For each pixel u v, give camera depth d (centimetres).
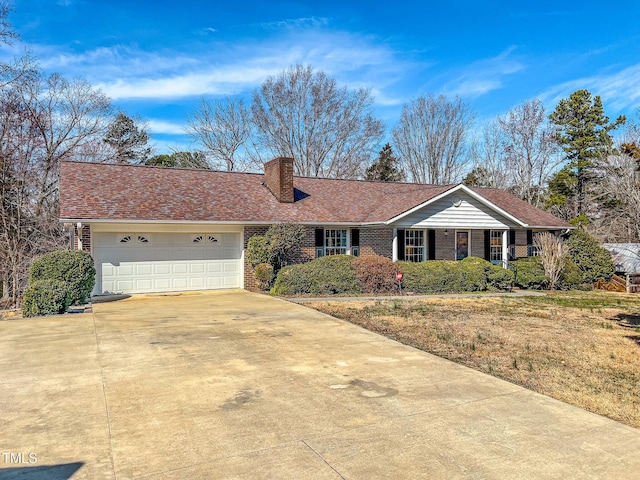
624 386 653
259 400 564
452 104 4322
